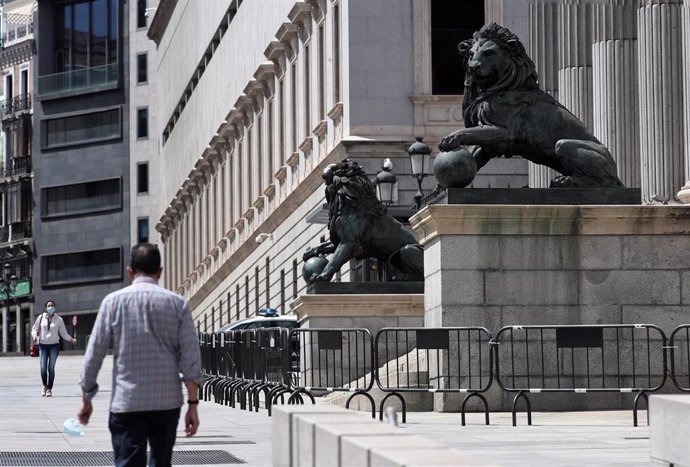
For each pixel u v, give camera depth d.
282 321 54.78
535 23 40.66
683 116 31.38
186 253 110.06
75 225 145.38
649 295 26.47
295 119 67.56
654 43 31.77
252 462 18.64
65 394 43.19
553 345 26.19
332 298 35.66
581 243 26.41
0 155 153.25
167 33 119.62
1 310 152.12
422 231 27.33
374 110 53.59
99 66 144.38
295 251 65.56
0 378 59.81
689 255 26.56
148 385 12.55
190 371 12.67
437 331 25.23
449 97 53.50
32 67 149.38
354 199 36.19
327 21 58.56
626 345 26.36
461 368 26.08
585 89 38.41
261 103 76.19
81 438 23.02
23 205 150.25
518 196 26.44
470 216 26.12
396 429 10.16
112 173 143.25
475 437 21.25
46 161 147.50
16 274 151.00
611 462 17.05
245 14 80.12
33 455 19.83
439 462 8.45
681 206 26.55
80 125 145.88
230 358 36.25
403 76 53.72
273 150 73.31
